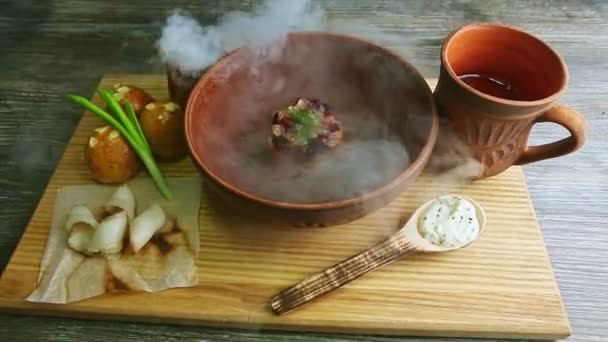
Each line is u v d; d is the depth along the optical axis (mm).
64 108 484
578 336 352
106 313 350
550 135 449
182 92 422
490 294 353
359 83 423
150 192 401
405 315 344
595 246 388
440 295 352
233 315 344
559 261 382
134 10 573
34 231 385
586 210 406
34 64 523
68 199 399
